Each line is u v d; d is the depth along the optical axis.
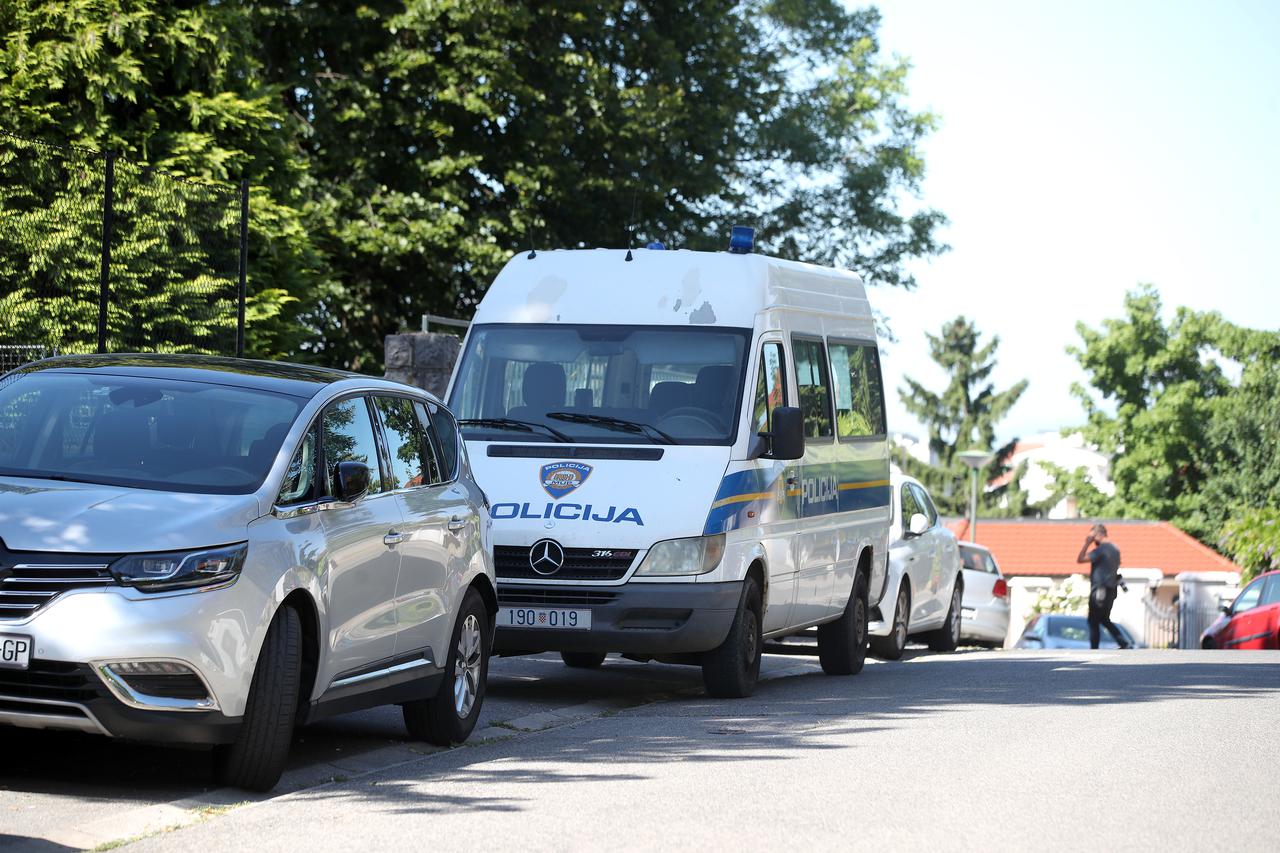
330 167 43.62
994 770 13.01
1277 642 39.22
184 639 10.84
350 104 43.19
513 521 17.50
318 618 11.98
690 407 18.50
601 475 17.81
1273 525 55.91
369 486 13.03
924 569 28.55
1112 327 116.38
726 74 50.94
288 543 11.74
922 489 30.41
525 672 21.84
